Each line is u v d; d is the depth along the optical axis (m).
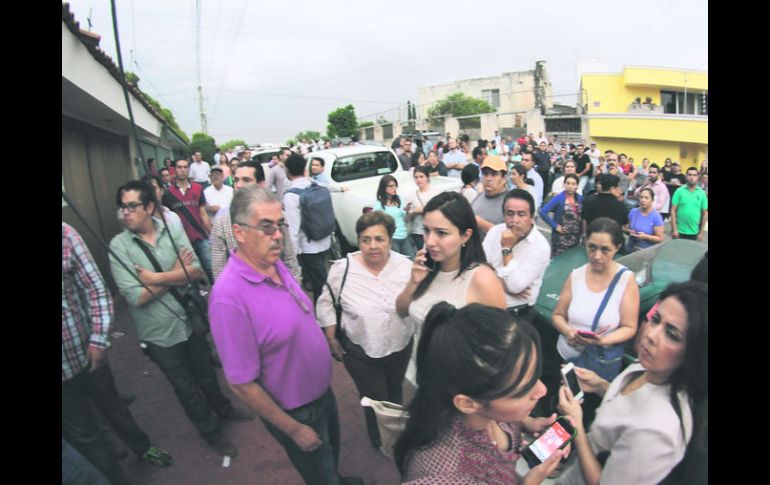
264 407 2.01
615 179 4.96
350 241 7.43
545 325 3.36
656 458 1.47
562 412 1.73
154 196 2.73
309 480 2.33
